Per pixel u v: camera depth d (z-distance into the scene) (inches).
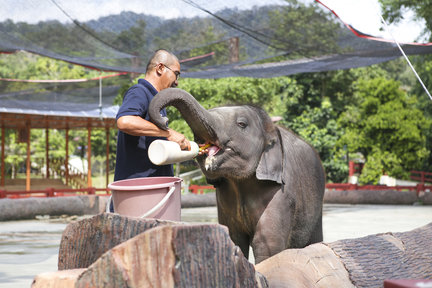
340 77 1024.2
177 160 123.0
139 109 135.3
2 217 589.3
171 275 79.7
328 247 132.2
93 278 80.6
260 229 152.1
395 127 936.9
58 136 1453.0
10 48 354.6
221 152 143.3
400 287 68.5
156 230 80.4
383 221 574.9
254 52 363.3
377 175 956.6
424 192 832.9
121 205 110.9
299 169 167.5
